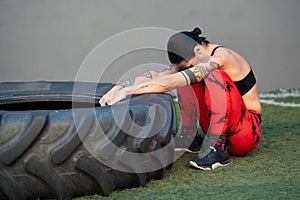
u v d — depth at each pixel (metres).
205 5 10.18
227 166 5.57
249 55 10.26
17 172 4.38
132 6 10.00
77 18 9.85
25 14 9.73
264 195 4.74
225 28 10.22
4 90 6.02
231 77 5.66
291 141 6.50
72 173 4.47
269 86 10.05
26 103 5.88
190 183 5.05
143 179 4.86
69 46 9.77
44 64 9.68
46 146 4.39
